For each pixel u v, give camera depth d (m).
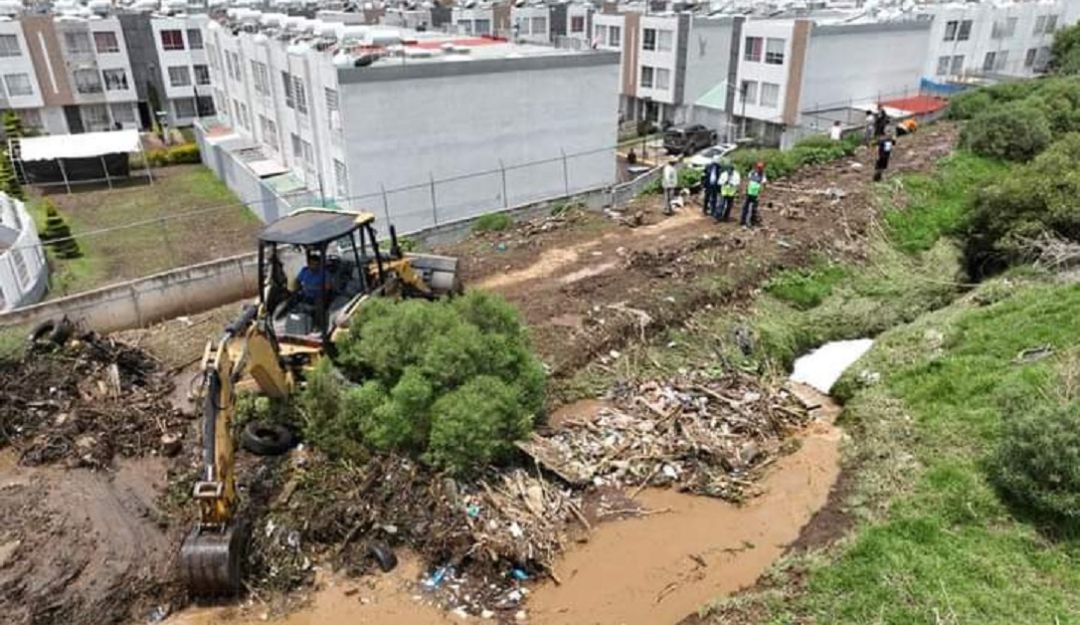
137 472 11.30
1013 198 20.09
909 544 9.78
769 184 25.70
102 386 13.01
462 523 10.23
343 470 11.00
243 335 9.98
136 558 9.66
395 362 11.45
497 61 28.20
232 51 38.09
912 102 43.34
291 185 31.22
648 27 51.25
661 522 11.09
